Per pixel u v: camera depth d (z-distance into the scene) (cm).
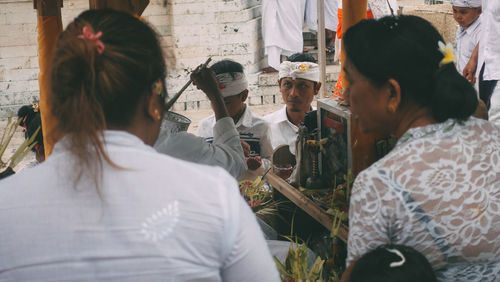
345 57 140
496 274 137
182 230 101
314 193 227
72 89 101
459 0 483
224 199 104
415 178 132
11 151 706
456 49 519
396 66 131
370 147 205
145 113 110
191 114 841
